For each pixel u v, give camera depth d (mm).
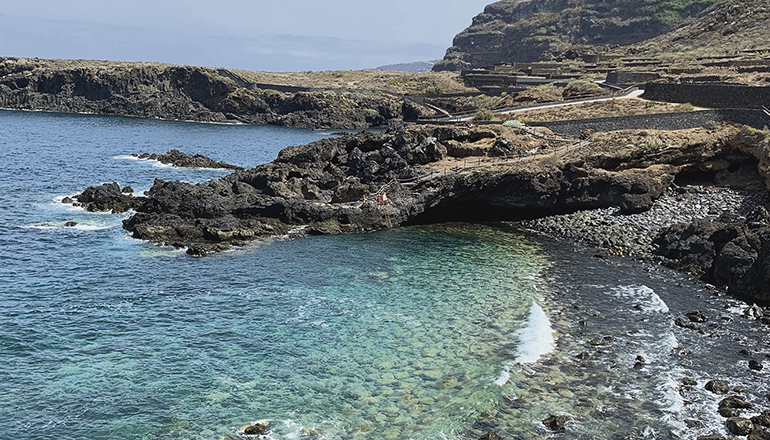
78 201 74688
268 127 193500
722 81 106062
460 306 44656
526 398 32656
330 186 75188
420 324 41406
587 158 74875
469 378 34469
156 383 33656
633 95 108312
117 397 32219
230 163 115750
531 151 78438
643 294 48219
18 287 46875
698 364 36719
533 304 45219
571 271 53562
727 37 167875
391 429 29891
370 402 32156
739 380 34969
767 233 51062
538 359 36812
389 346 38188
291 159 81500
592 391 33438
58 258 53875
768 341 40031
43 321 41031
